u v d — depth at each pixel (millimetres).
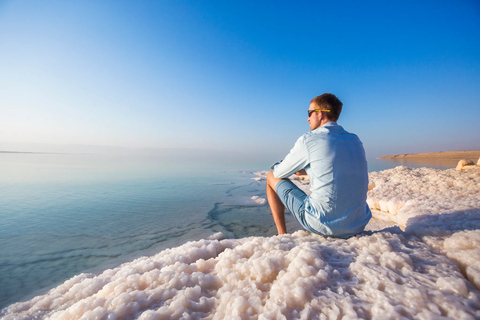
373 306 755
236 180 9031
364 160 1386
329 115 1506
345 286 903
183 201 5188
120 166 14656
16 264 2227
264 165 18594
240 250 1269
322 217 1344
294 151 1468
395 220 3098
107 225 3469
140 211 4297
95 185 7090
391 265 1016
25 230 3211
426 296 774
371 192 3840
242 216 4035
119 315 796
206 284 1015
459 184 3488
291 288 869
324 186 1331
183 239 2953
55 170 11172
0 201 4855
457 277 896
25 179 7934
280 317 723
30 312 1187
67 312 861
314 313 761
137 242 2836
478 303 738
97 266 2199
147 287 1005
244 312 782
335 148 1326
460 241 1187
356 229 1382
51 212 4129
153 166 15562
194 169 13898
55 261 2303
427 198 2996
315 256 1067
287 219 3811
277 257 1117
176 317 779
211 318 794
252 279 1016
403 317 678
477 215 1890
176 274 1039
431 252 1199
